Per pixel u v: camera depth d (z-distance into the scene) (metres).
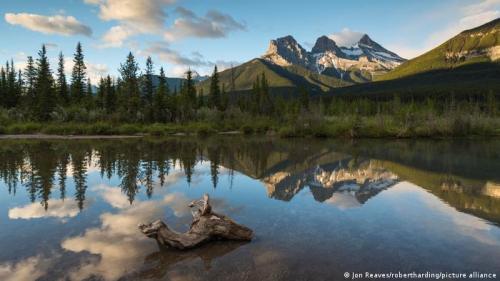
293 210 13.13
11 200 14.43
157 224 9.05
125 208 13.23
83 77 84.00
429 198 15.38
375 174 22.08
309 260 8.20
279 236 9.98
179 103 81.06
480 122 65.75
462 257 8.51
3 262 8.01
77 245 9.17
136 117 73.00
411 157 31.34
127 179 19.52
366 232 10.42
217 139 53.50
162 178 20.02
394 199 15.15
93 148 37.00
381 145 44.62
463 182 19.34
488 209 13.43
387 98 186.88
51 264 7.91
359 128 60.03
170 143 44.81
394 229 10.76
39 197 15.02
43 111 65.44
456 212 12.96
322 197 15.48
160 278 7.22
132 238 9.80
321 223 11.38
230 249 8.93
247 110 94.69
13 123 61.81
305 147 41.16
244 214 12.50
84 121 65.75
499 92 168.25
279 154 33.47
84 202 14.13
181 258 8.32
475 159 29.94
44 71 72.12
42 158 28.31
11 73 82.44
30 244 9.24
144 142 46.00
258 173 22.27
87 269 7.64
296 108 85.50
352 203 14.37
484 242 9.62
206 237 9.30
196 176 20.84
